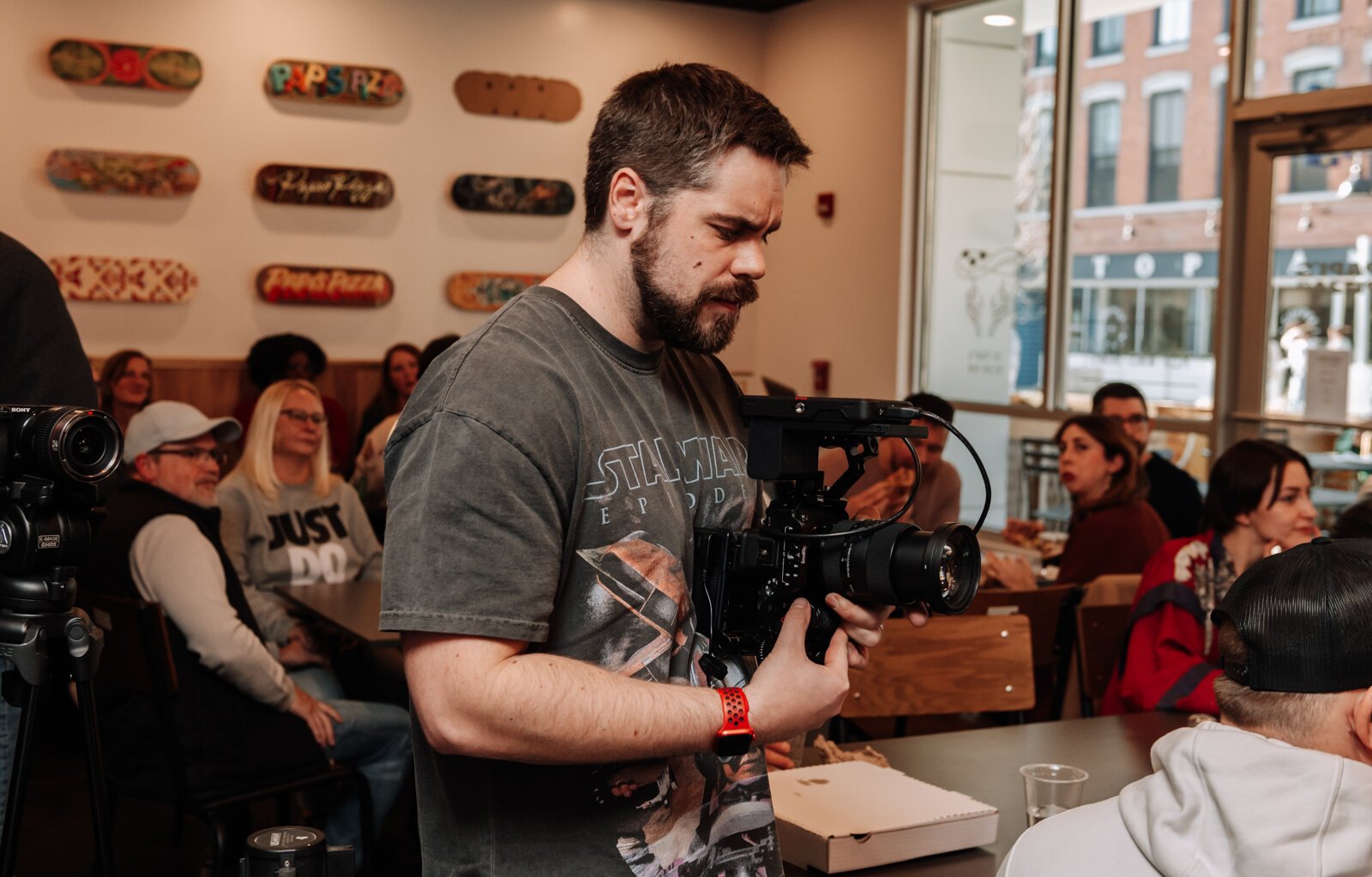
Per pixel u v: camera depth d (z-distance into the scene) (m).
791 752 1.81
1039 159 5.87
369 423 6.10
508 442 1.04
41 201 5.74
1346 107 4.46
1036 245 5.90
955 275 6.31
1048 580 4.08
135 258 5.92
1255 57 4.83
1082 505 3.77
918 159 6.40
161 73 5.88
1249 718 1.10
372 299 6.38
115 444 1.41
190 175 5.96
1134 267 5.43
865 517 1.32
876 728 2.93
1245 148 4.87
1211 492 2.75
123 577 2.70
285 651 3.34
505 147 6.71
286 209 6.22
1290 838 1.00
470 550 1.03
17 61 5.67
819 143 6.95
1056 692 3.11
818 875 1.52
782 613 1.20
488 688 1.02
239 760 2.67
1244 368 4.91
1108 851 1.13
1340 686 1.05
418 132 6.51
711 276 1.13
